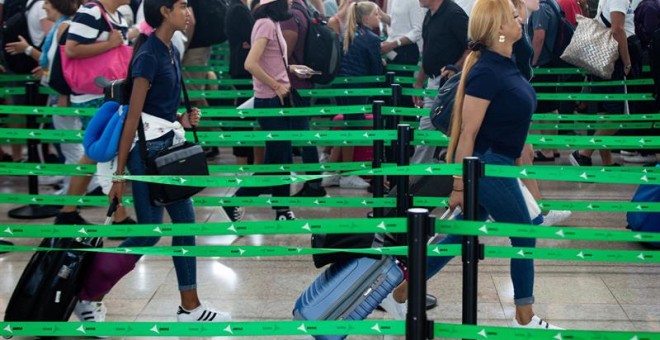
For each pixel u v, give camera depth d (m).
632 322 5.42
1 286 6.11
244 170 6.53
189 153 4.98
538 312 5.58
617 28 8.99
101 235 4.40
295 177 4.45
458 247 4.42
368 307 4.57
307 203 5.44
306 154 8.48
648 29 9.29
